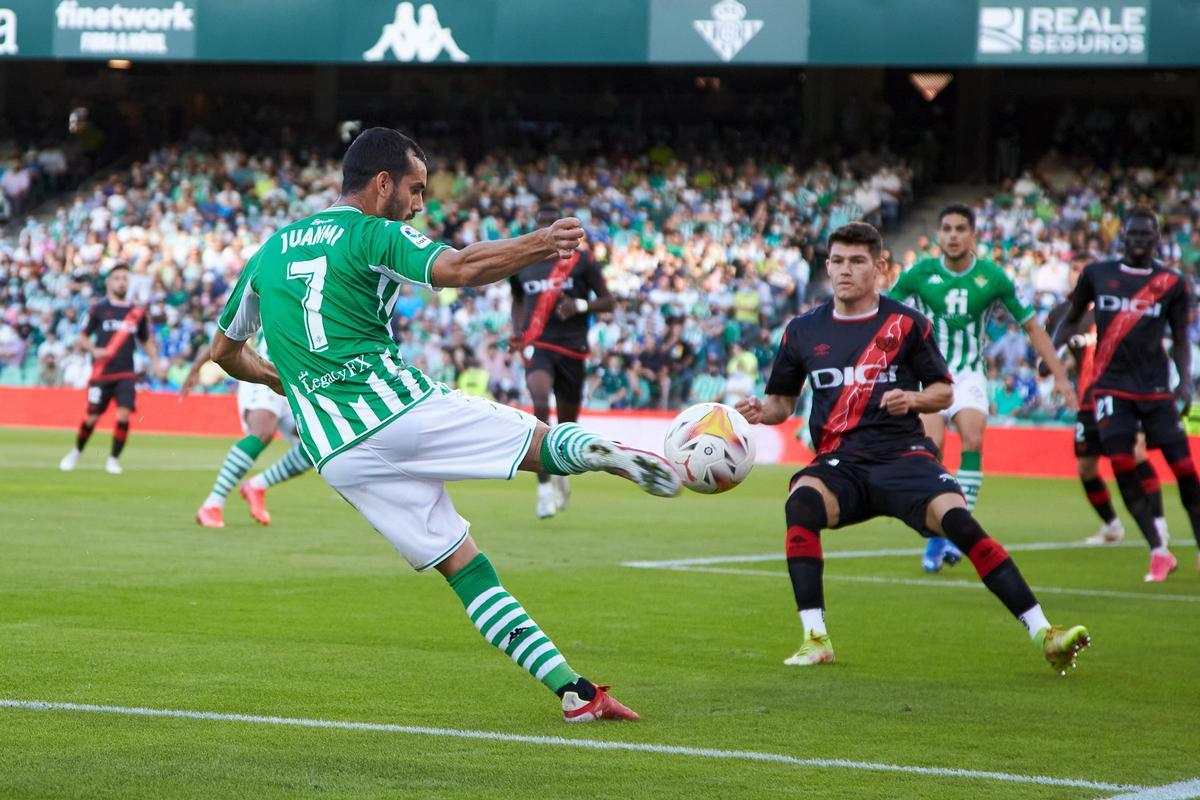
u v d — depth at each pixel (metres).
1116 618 24.88
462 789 12.67
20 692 16.38
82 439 54.19
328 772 13.16
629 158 99.06
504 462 14.78
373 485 14.98
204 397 80.81
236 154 99.50
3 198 98.44
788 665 19.58
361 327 14.84
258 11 82.69
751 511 45.25
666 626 22.75
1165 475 65.00
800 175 93.75
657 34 79.12
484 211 91.88
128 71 109.94
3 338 88.06
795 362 20.98
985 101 98.31
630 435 71.31
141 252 89.81
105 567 27.91
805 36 77.88
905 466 20.08
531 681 17.83
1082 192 86.81
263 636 20.73
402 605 24.12
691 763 13.84
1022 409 70.81
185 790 12.43
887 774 13.60
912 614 24.88
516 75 105.31
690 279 80.81
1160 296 30.86
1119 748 14.98
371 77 106.75
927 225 89.88
